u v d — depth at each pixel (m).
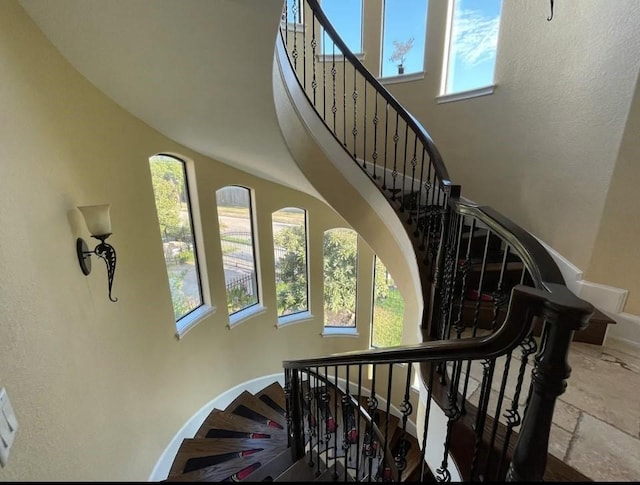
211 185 3.36
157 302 2.54
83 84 1.73
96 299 1.66
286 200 4.20
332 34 2.42
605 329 1.80
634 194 1.76
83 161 1.69
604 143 1.89
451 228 1.79
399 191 2.95
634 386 1.48
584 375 1.56
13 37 1.16
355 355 1.45
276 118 1.95
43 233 1.21
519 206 2.68
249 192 3.96
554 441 1.19
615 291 1.88
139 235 2.33
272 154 2.52
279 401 4.07
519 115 2.61
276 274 4.40
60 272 1.31
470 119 3.08
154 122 2.38
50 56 1.41
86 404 1.39
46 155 1.33
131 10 1.16
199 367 3.27
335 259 4.72
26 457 0.88
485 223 1.26
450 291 1.70
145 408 2.23
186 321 3.12
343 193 2.88
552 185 2.33
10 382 0.86
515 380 1.57
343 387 4.72
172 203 3.01
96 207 1.52
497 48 2.76
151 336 2.42
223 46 1.39
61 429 1.14
